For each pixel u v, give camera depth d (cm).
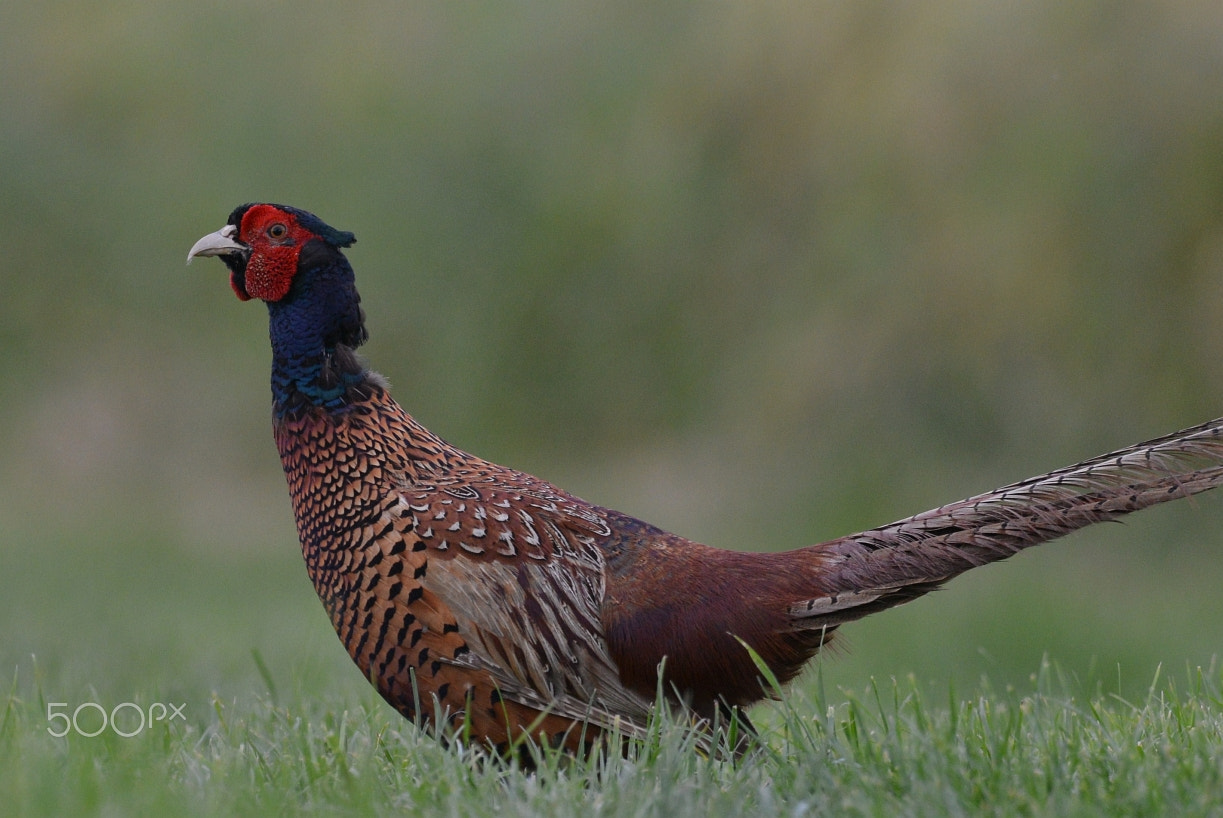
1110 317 2731
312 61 4038
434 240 3759
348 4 4100
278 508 3475
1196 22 2695
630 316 3538
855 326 3055
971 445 2905
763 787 829
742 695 959
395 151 3831
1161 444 938
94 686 1361
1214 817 755
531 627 925
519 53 3838
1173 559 2647
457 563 924
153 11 4212
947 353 2922
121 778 826
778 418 3123
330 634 1886
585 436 3550
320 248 1016
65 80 4147
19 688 1329
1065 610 2080
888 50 3108
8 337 3947
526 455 3566
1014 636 1958
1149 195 2698
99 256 4006
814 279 3162
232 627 1961
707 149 3441
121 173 4038
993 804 791
